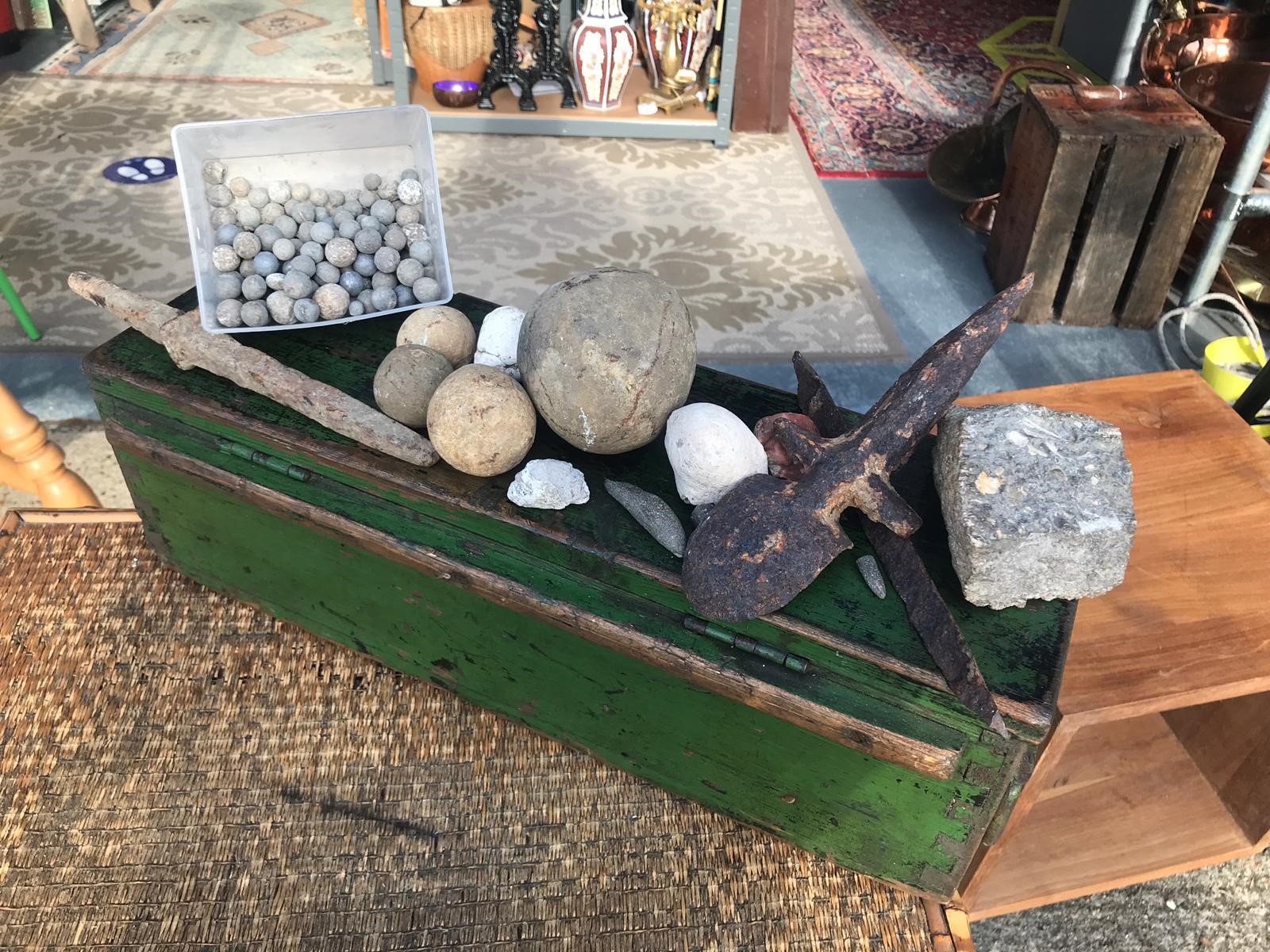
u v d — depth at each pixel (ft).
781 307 7.57
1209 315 7.77
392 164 3.87
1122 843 3.90
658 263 8.00
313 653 3.93
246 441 3.41
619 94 10.00
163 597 4.10
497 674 3.52
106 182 8.64
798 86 11.25
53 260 7.57
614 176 9.29
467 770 3.58
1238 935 4.19
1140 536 3.59
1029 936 4.15
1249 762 3.92
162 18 12.22
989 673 2.67
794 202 9.01
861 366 7.02
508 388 3.04
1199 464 3.90
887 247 8.48
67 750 3.56
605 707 3.34
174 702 3.73
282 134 3.69
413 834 3.39
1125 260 7.25
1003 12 13.50
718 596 2.73
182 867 3.26
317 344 3.69
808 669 2.81
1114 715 2.91
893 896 3.30
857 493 2.85
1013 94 11.13
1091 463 2.85
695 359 3.12
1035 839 3.90
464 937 3.14
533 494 3.00
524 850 3.37
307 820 3.41
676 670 2.97
